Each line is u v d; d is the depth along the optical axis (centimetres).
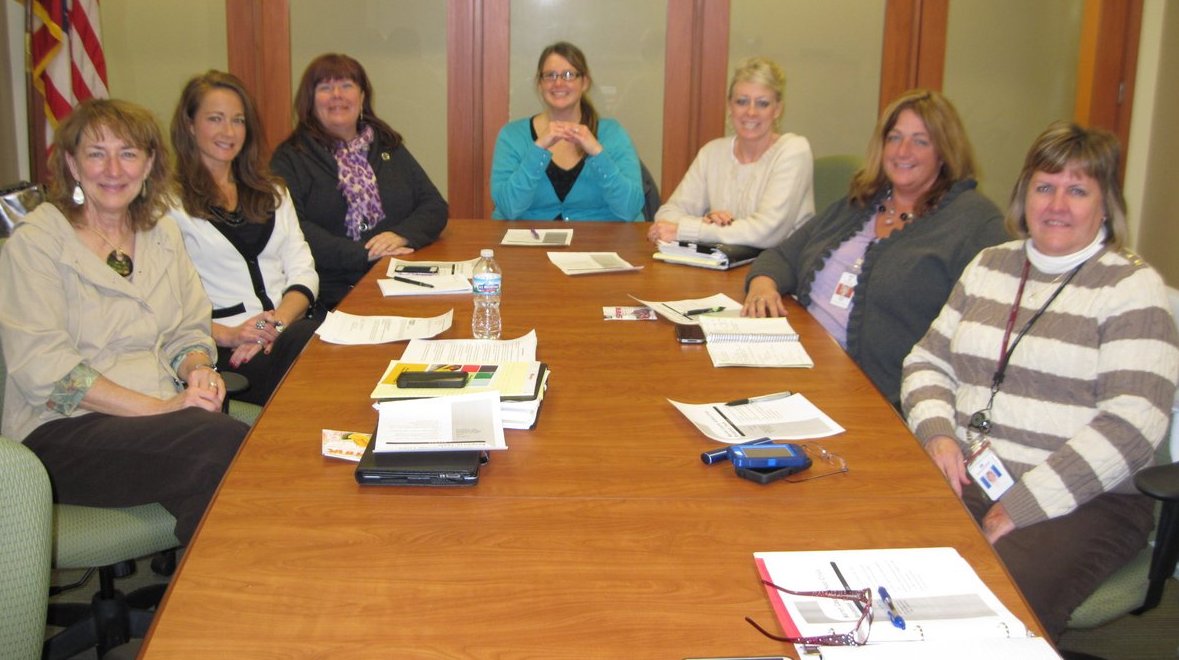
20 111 443
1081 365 183
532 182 375
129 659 193
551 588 117
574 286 275
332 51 477
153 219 223
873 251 251
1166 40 465
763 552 126
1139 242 493
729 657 104
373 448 151
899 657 103
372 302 255
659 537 130
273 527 131
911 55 484
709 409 177
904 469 153
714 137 491
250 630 108
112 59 469
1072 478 170
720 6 478
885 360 247
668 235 322
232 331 270
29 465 139
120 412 199
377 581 118
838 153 496
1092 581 165
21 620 142
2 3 428
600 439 164
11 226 248
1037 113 491
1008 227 202
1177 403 183
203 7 468
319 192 344
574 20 479
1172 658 236
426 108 487
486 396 168
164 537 189
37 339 196
